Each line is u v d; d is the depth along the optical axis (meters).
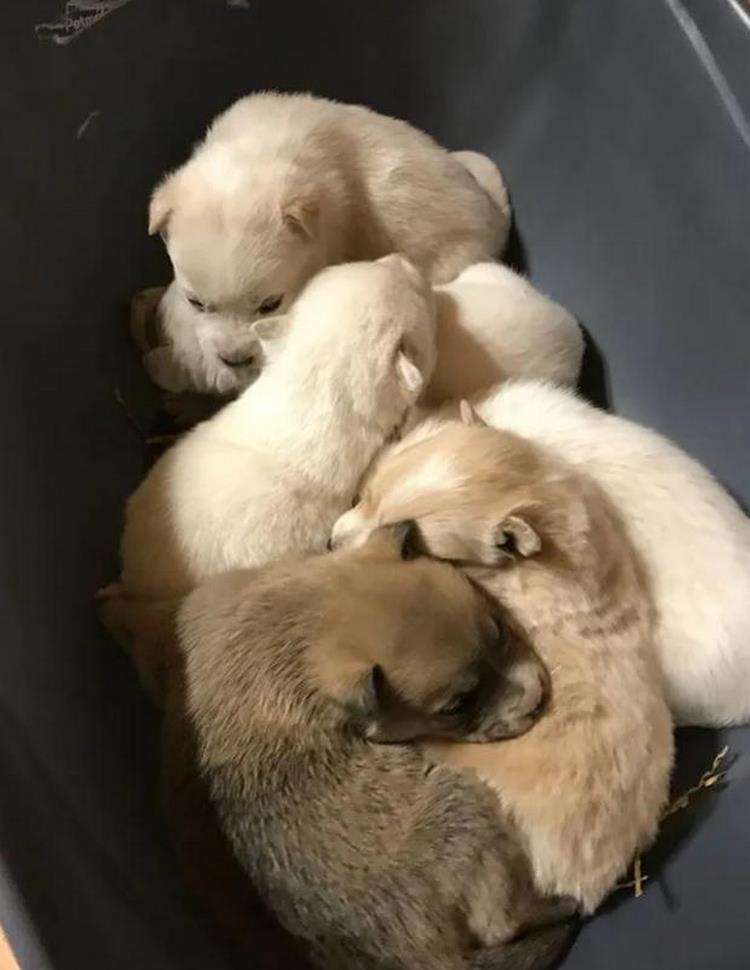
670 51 0.40
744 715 0.37
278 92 0.45
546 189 0.46
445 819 0.32
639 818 0.34
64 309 0.41
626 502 0.36
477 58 0.45
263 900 0.31
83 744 0.33
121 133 0.42
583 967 0.34
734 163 0.39
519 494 0.34
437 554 0.33
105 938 0.27
